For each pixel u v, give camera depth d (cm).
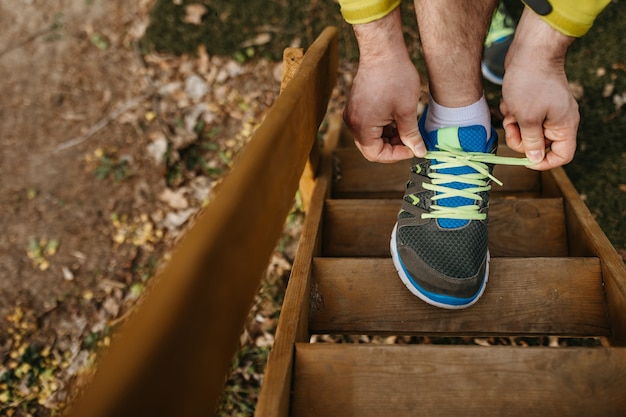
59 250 316
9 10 388
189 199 320
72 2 380
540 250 177
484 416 112
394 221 186
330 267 152
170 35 352
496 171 212
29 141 352
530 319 142
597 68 278
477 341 230
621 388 113
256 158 87
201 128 336
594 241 152
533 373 114
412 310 145
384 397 115
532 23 119
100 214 324
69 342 288
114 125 345
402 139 136
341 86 316
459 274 134
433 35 127
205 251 67
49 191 335
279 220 105
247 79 339
